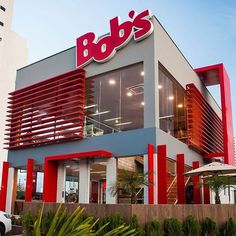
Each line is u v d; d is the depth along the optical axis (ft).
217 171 38.40
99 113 45.85
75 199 45.70
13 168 55.26
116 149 42.47
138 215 21.86
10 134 56.29
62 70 52.37
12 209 53.36
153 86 41.01
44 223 21.89
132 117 42.83
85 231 9.74
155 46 42.24
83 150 45.93
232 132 69.87
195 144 52.95
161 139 41.01
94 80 47.93
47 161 45.85
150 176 35.63
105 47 46.42
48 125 49.90
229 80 71.05
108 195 40.65
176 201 43.32
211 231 24.57
